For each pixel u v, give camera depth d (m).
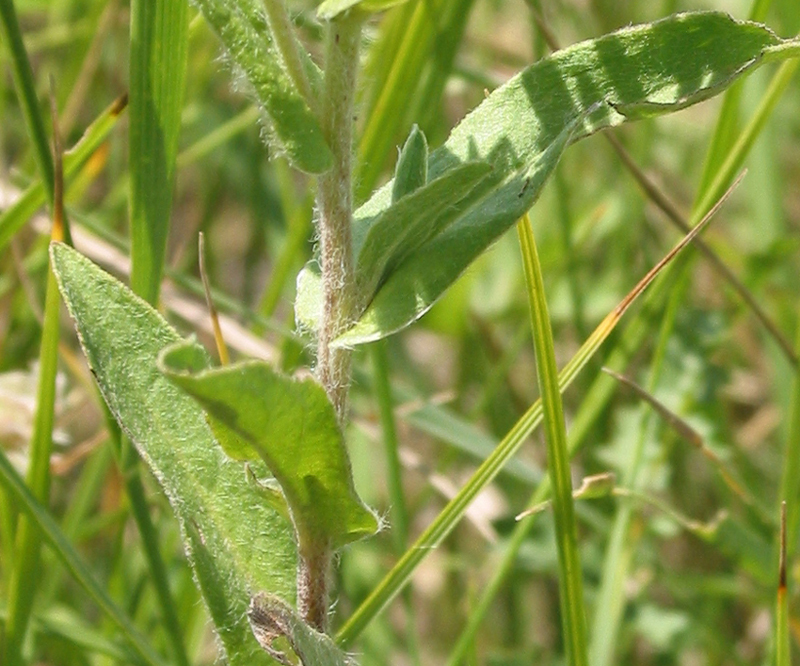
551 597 0.34
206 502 0.22
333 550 0.21
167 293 0.32
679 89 0.21
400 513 0.29
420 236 0.21
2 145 0.33
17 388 0.29
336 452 0.20
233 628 0.22
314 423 0.20
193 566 0.22
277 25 0.20
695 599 0.32
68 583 0.32
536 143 0.22
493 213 0.21
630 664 0.33
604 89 0.22
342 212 0.21
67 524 0.29
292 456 0.20
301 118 0.20
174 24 0.25
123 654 0.27
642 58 0.21
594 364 0.33
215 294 0.30
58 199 0.25
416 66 0.29
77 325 0.22
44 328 0.26
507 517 0.32
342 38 0.20
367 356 0.32
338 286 0.21
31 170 0.34
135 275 0.25
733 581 0.31
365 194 0.29
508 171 0.21
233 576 0.22
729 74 0.21
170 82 0.25
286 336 0.30
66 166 0.27
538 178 0.21
